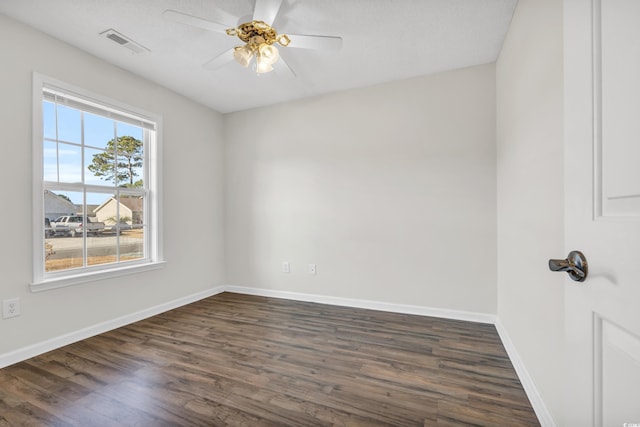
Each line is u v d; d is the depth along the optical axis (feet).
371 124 10.37
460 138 9.24
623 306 1.76
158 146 10.14
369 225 10.42
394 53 8.34
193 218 11.50
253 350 7.33
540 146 4.81
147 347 7.51
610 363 1.92
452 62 8.85
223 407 5.19
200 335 8.25
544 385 4.75
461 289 9.27
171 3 6.39
